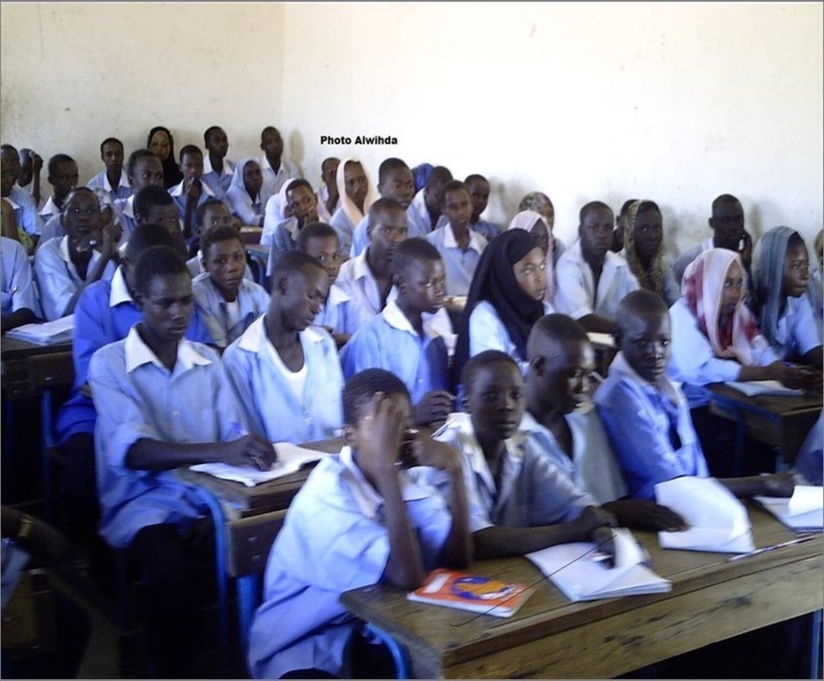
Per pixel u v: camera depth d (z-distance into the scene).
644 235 2.22
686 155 2.24
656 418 2.03
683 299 2.25
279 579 1.55
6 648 1.48
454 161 1.99
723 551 1.70
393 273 1.94
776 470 2.23
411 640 1.32
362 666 1.55
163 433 1.76
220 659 1.62
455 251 2.08
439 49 1.91
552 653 1.40
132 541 1.67
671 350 2.24
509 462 1.79
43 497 1.72
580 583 1.49
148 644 1.65
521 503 1.79
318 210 1.88
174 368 1.77
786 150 2.31
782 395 2.25
